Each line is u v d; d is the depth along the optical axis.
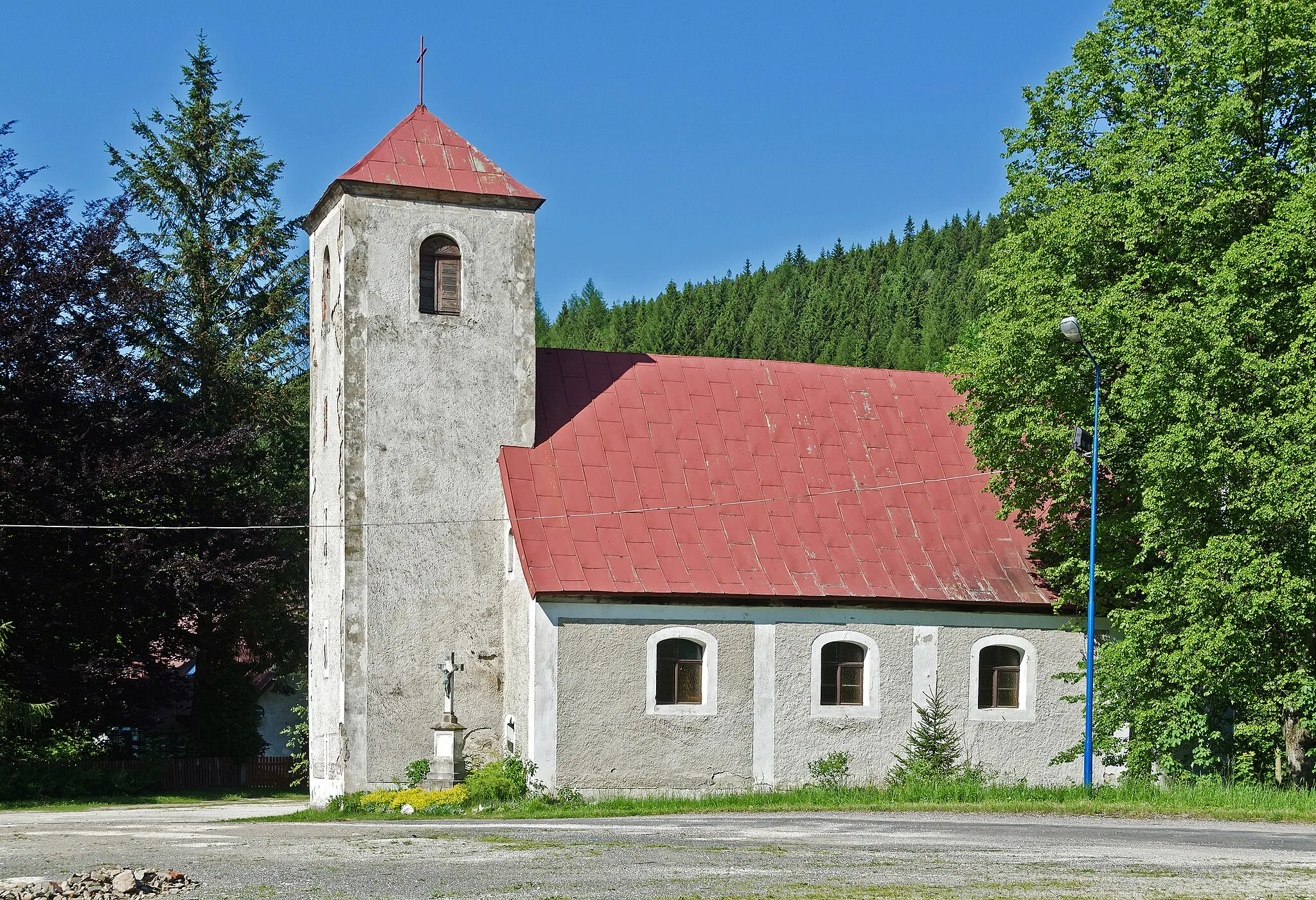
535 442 30.81
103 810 33.56
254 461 48.06
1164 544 27.47
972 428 33.75
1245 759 29.66
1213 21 28.06
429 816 25.91
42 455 38.00
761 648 29.52
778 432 32.50
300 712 45.59
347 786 28.92
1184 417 26.14
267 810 33.19
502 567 30.30
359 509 29.56
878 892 13.84
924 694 30.34
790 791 28.02
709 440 31.84
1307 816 22.53
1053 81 30.31
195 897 13.61
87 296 39.44
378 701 29.22
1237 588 25.97
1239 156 27.44
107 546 37.34
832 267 158.88
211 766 43.53
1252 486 26.05
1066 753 30.09
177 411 40.88
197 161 49.81
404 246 30.48
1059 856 16.66
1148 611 27.84
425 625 29.69
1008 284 29.45
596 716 28.36
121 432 39.56
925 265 152.50
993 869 15.45
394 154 31.03
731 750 29.11
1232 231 27.62
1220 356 26.00
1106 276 28.91
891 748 30.05
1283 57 27.64
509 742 29.34
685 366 33.25
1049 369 28.45
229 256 50.28
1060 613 31.30
